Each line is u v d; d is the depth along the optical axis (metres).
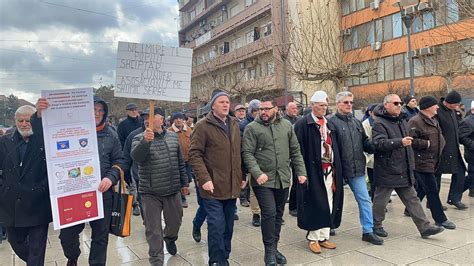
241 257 4.84
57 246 5.71
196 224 5.48
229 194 4.27
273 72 28.41
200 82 40.06
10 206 3.67
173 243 4.95
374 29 25.45
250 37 33.44
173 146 4.70
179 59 4.13
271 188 4.44
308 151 4.90
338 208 5.07
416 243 5.00
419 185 6.34
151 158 4.49
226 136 4.31
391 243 5.06
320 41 17.95
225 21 36.16
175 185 4.62
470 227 5.55
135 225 6.65
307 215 4.84
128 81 4.00
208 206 4.25
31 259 3.72
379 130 5.14
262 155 4.43
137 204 7.48
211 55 41.47
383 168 5.21
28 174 3.70
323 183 4.85
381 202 5.34
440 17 13.20
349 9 26.34
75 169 3.79
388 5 24.92
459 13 12.30
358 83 28.23
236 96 28.50
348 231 5.72
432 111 5.61
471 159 7.35
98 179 3.90
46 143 3.67
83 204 3.80
